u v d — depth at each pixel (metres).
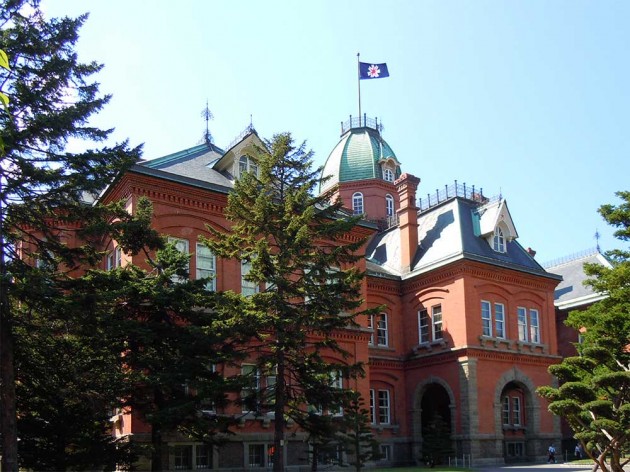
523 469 36.09
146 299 22.86
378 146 61.44
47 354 20.61
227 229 32.06
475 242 44.69
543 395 21.86
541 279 46.25
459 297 42.19
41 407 21.61
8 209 19.78
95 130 20.58
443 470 35.53
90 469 21.95
